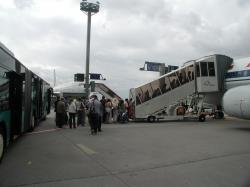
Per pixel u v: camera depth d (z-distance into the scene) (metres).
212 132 14.12
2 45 8.25
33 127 14.49
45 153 8.87
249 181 6.02
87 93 23.33
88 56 23.83
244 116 15.05
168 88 21.23
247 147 9.91
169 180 6.07
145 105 20.33
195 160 7.92
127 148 9.72
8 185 5.72
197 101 22.34
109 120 19.20
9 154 8.70
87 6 23.72
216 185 5.75
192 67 22.27
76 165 7.35
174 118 20.84
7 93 8.44
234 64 22.41
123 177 6.29
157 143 10.76
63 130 14.95
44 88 20.22
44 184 5.79
